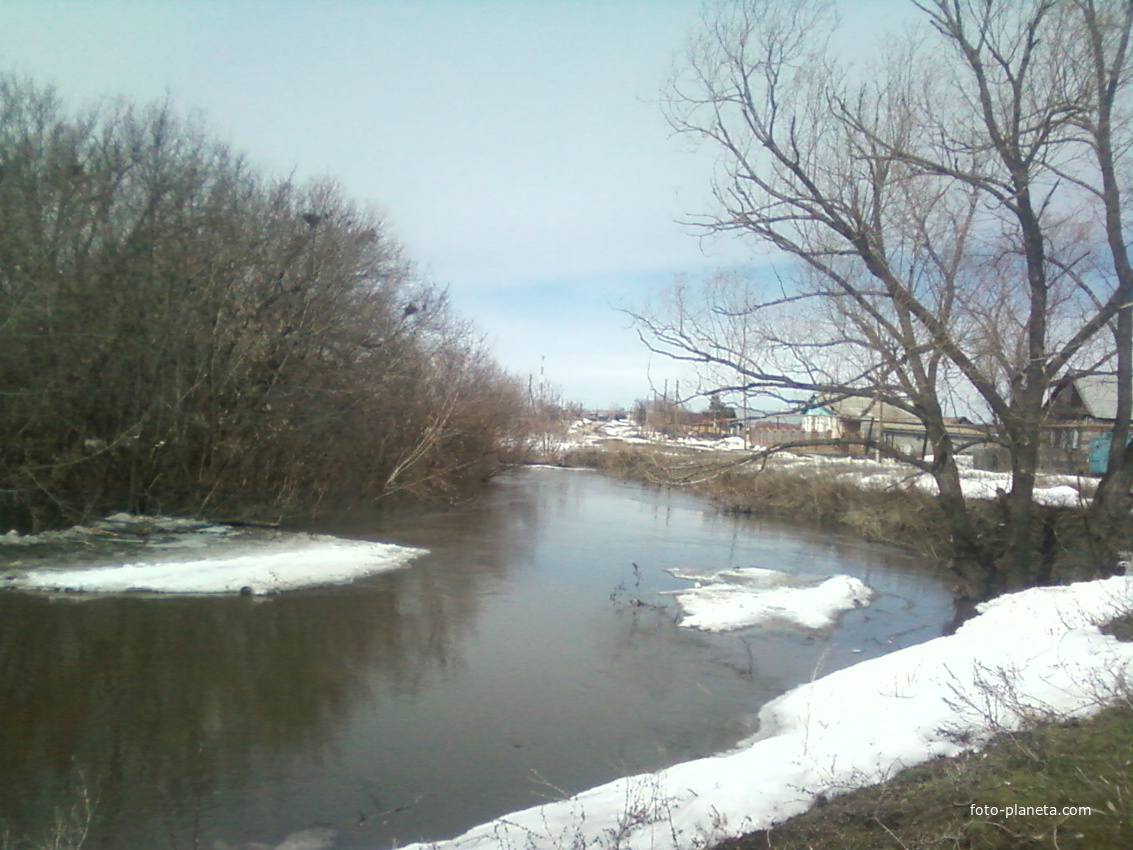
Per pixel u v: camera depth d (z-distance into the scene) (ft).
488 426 112.98
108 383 61.46
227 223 70.38
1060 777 14.32
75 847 19.17
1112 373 44.88
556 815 17.28
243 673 32.48
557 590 49.93
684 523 85.40
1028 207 41.81
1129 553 43.24
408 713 28.78
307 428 74.69
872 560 64.64
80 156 64.34
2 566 47.70
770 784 16.62
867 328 41.68
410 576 52.60
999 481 75.87
